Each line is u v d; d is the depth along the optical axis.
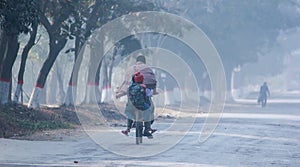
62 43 67.19
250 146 41.34
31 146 37.56
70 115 65.69
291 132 57.31
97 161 31.12
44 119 58.44
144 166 29.53
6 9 41.62
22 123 51.44
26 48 64.00
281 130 59.88
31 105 66.50
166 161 31.67
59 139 43.25
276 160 33.53
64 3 58.22
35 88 66.94
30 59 123.69
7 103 58.84
